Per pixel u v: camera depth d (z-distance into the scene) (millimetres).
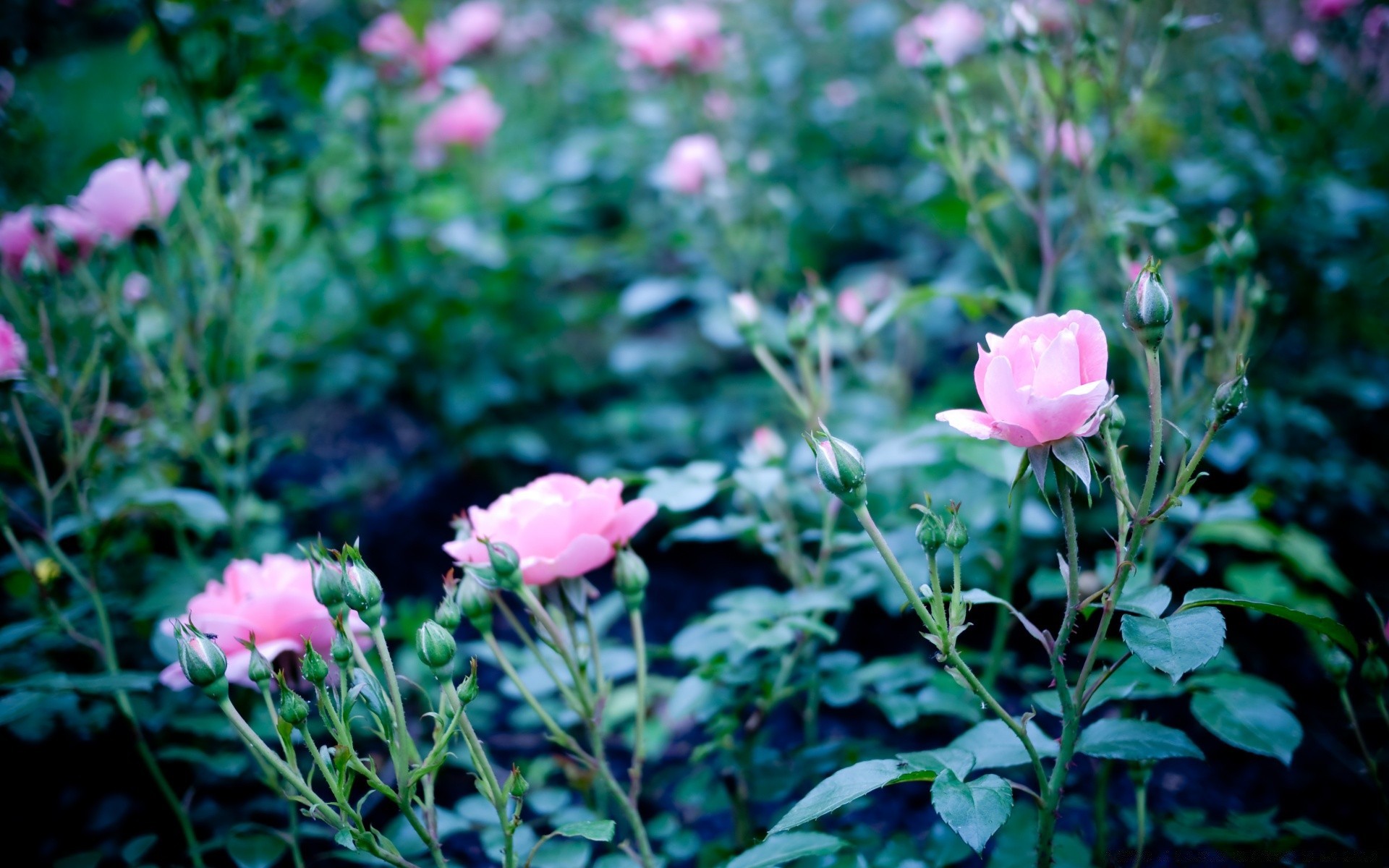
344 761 647
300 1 1409
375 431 1816
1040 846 675
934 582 641
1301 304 1355
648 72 1851
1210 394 889
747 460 892
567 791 831
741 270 1704
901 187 2131
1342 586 911
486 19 1925
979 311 973
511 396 1542
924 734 994
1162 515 637
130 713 854
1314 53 1422
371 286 1620
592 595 733
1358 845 886
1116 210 930
